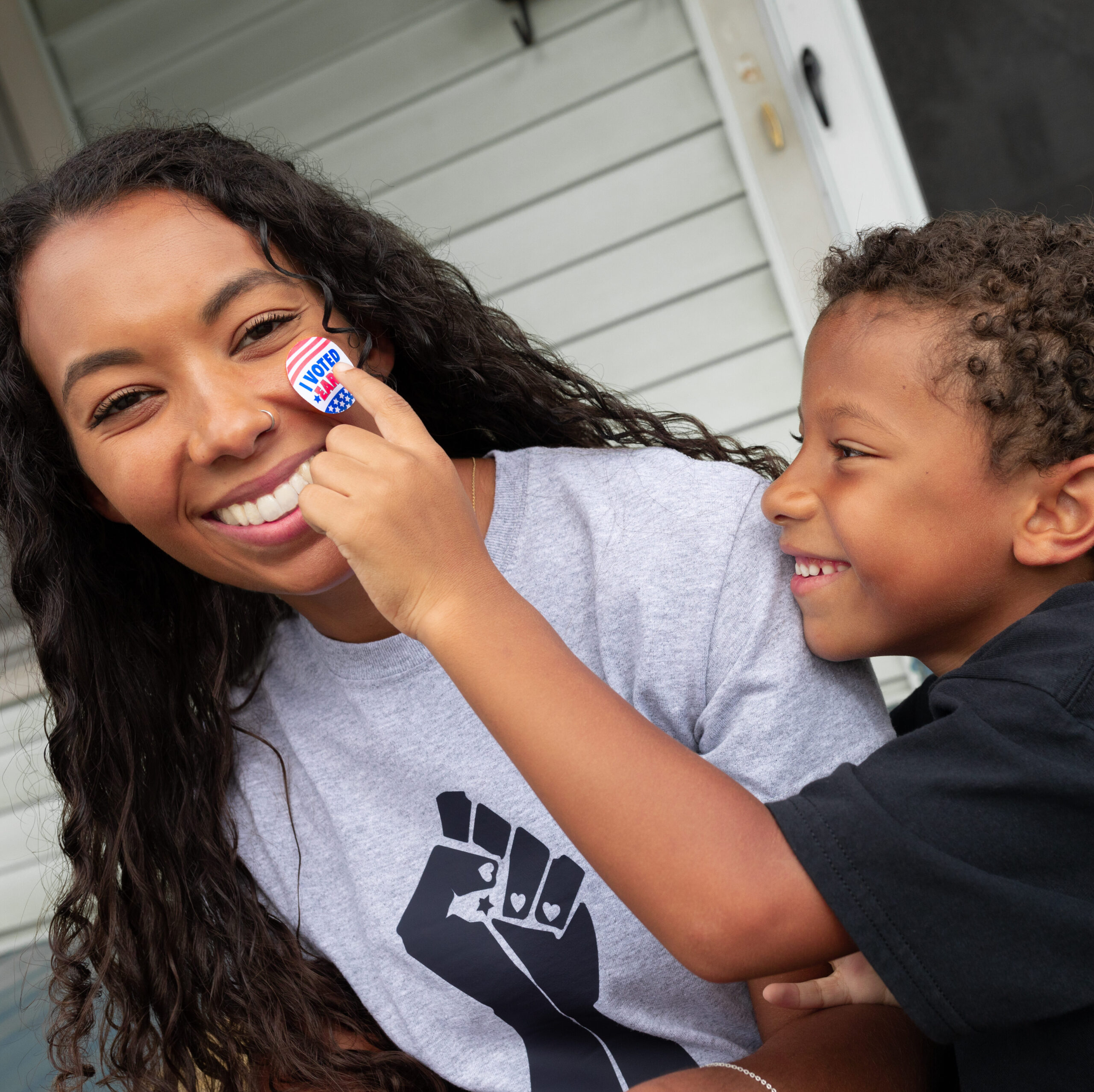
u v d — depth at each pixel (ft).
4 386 3.14
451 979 2.92
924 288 2.68
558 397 3.92
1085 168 7.34
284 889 3.29
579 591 3.05
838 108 7.65
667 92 7.97
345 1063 3.12
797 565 2.85
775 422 8.29
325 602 3.11
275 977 3.23
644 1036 2.87
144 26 8.38
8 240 2.86
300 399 2.76
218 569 3.00
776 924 2.15
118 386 2.71
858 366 2.70
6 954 5.57
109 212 2.73
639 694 2.89
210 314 2.67
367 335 3.20
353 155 8.41
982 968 2.09
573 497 3.14
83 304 2.66
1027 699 2.26
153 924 3.38
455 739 3.02
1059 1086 2.30
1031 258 2.65
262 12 8.25
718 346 8.25
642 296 8.26
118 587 3.56
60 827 3.64
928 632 2.77
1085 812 2.13
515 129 8.19
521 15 8.02
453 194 8.35
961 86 7.45
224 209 2.86
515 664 2.24
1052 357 2.52
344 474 2.31
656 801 2.17
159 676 3.53
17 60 8.42
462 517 2.37
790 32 7.61
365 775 3.14
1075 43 7.17
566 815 2.22
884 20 7.50
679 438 4.01
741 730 2.70
